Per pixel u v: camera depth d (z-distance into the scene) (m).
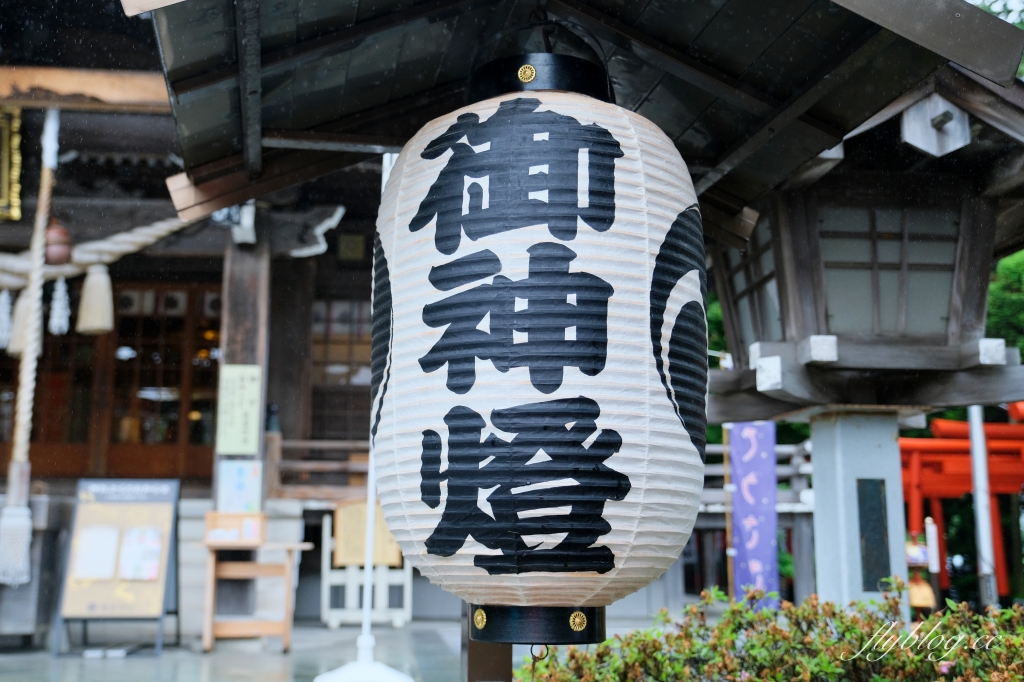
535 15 3.00
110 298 9.58
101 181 9.82
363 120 3.29
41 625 8.34
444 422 2.40
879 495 5.91
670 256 2.56
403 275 2.57
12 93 7.80
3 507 8.70
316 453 11.62
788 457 11.27
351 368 12.01
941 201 5.77
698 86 3.14
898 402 5.87
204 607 8.87
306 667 7.14
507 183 2.49
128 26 10.26
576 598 2.47
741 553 8.87
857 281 5.74
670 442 2.45
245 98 2.78
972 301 5.75
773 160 3.46
